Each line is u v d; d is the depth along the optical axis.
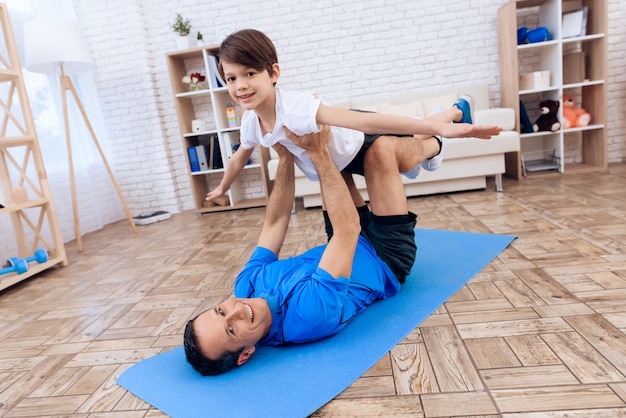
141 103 4.23
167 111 4.34
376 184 1.58
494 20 3.92
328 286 1.27
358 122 1.21
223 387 1.17
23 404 1.24
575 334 1.23
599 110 3.63
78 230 3.12
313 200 3.60
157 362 1.36
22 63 3.23
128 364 1.40
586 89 3.77
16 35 3.21
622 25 3.87
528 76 3.62
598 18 3.50
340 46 4.09
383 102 3.98
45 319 1.89
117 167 4.36
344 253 1.29
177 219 3.97
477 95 3.85
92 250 3.12
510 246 2.06
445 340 1.29
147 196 4.39
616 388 0.98
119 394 1.22
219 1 4.09
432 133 1.18
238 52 1.19
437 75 4.05
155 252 2.84
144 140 4.30
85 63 3.34
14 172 2.99
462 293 1.61
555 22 3.51
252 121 1.45
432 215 2.87
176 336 1.56
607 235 2.03
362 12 4.01
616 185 3.03
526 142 3.99
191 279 2.19
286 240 2.64
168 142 4.39
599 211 2.45
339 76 4.14
